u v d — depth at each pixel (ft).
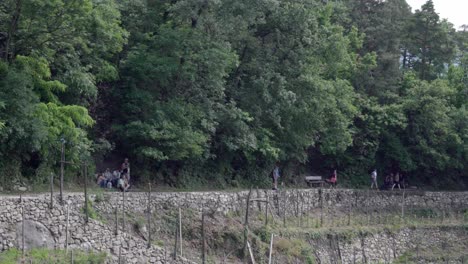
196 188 144.36
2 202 97.04
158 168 138.92
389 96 201.26
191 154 136.05
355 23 219.61
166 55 133.80
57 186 117.91
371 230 159.74
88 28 114.83
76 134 113.09
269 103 150.10
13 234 97.09
